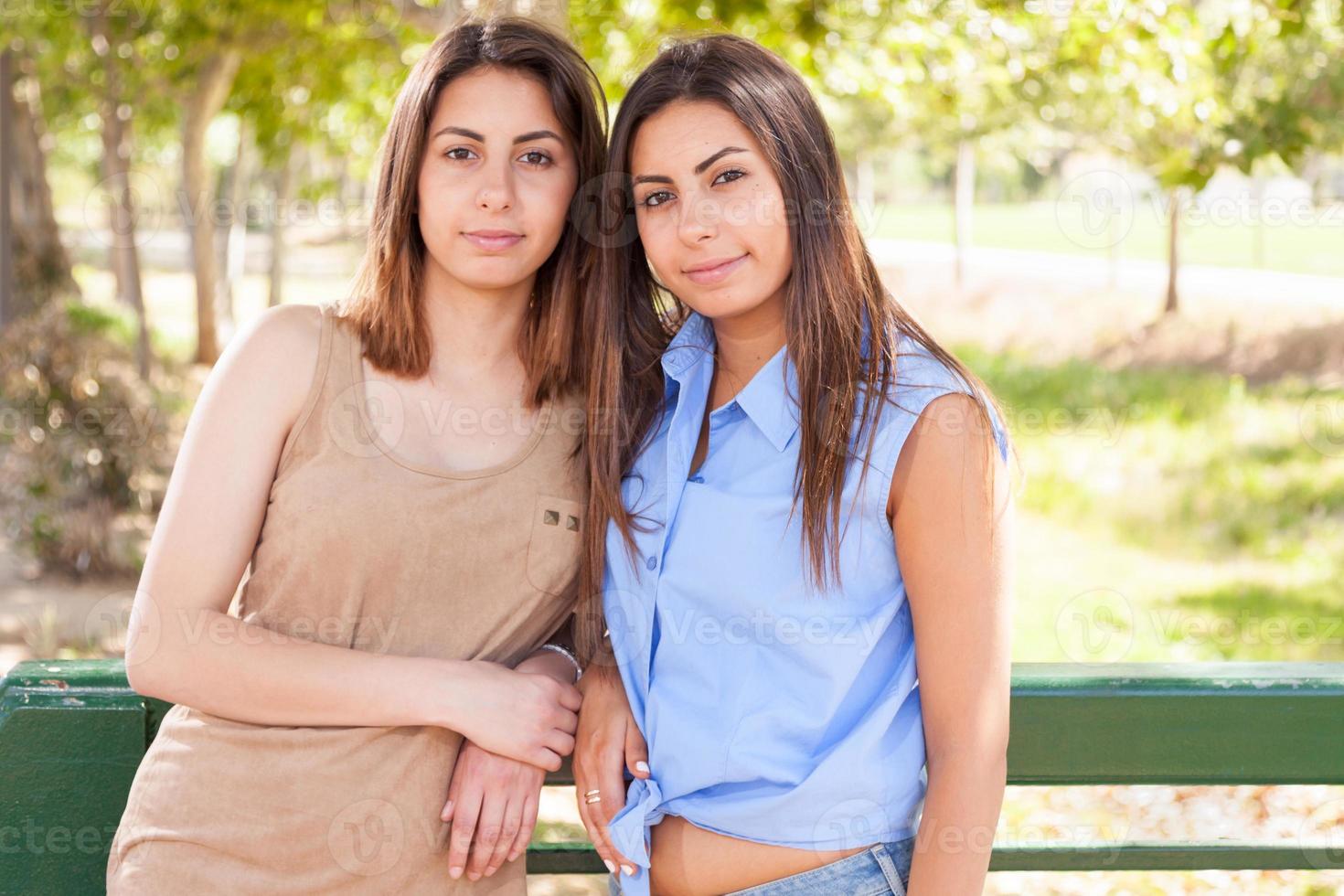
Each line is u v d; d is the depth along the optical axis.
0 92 11.73
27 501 7.49
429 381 1.66
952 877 1.47
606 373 1.68
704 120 1.57
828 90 5.20
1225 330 14.77
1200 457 10.57
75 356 7.95
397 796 1.57
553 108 1.66
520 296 1.71
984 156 17.09
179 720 1.61
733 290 1.58
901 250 28.36
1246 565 8.03
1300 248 25.11
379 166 1.67
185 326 19.06
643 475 1.67
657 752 1.60
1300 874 2.93
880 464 1.50
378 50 7.38
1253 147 4.38
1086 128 10.37
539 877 3.49
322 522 1.56
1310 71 6.86
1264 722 1.77
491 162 1.63
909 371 1.52
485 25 1.68
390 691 1.54
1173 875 2.93
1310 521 8.85
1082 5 4.55
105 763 1.72
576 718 1.67
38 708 1.71
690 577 1.58
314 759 1.55
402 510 1.58
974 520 1.47
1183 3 4.63
